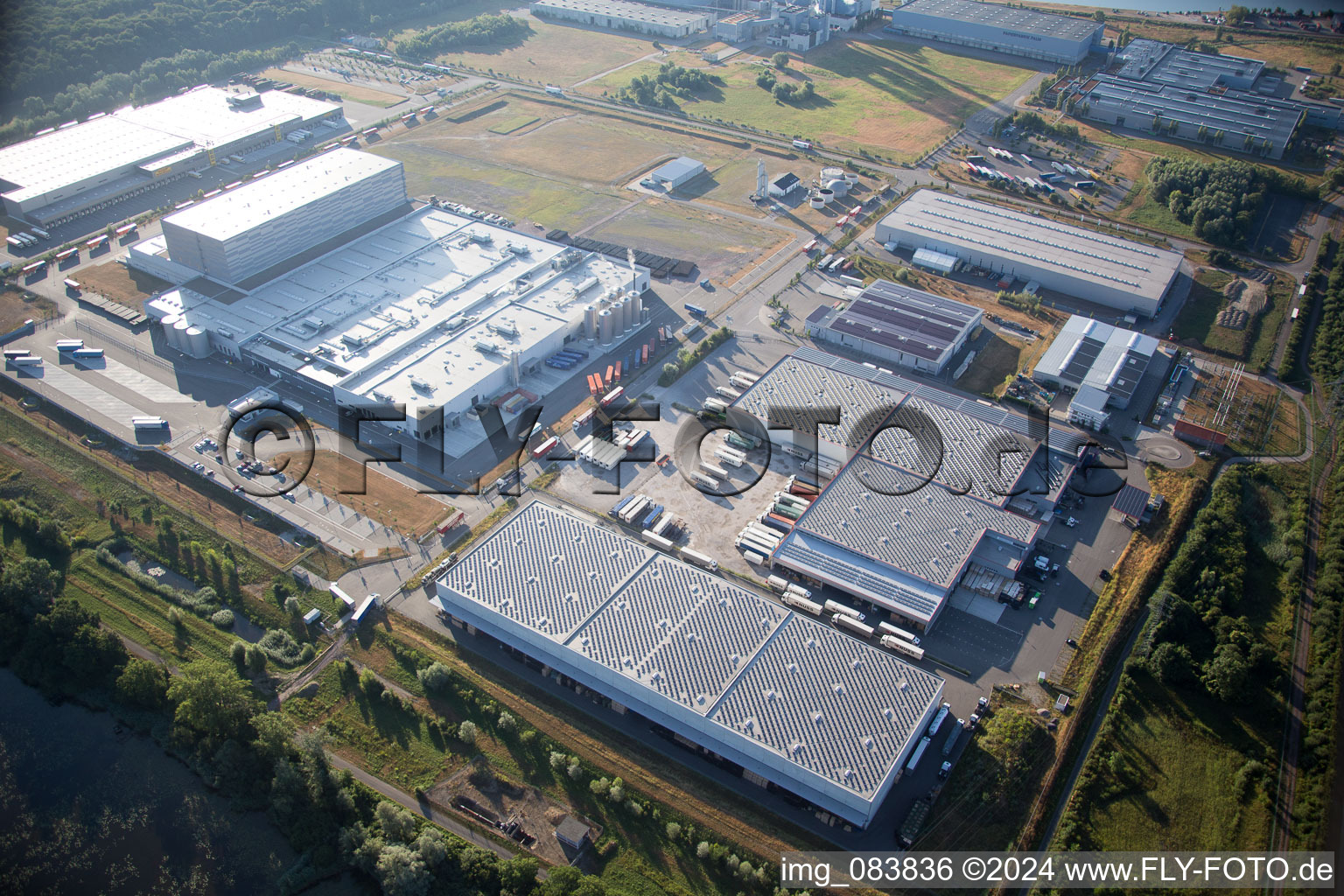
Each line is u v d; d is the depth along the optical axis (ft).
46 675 584.40
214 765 534.37
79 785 537.24
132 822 519.19
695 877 482.28
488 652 590.55
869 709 524.93
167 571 650.43
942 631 602.44
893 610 600.39
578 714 554.46
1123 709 554.46
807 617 578.25
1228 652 562.66
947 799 510.17
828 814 500.33
